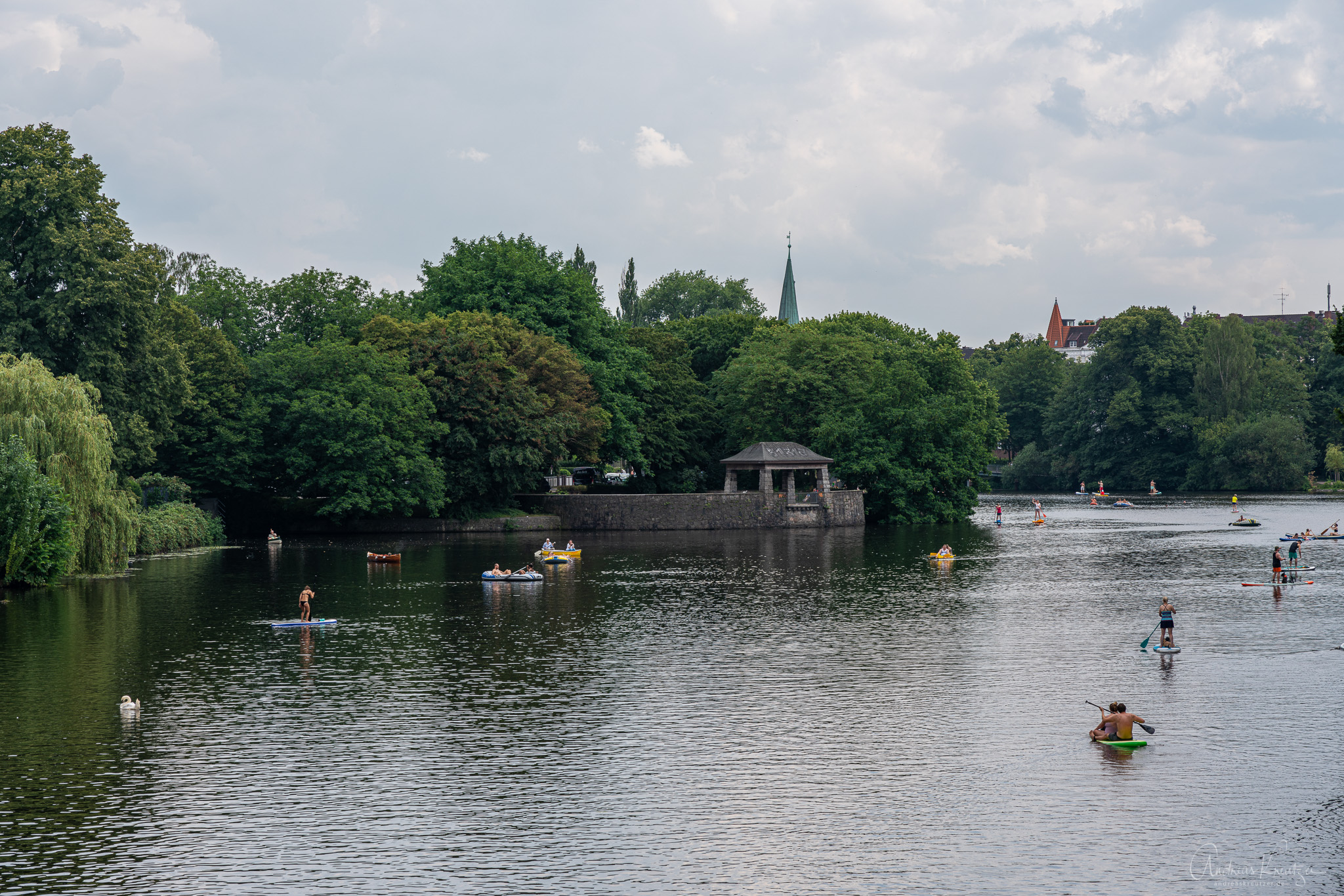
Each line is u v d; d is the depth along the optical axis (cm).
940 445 14900
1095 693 4522
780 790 3412
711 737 3950
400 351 12631
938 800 3316
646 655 5334
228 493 11894
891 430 14562
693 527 13625
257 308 14062
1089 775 3519
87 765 3662
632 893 2727
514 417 12506
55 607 6769
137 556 9819
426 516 12888
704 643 5625
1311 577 8300
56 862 2909
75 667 5062
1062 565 9206
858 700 4438
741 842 3022
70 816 3219
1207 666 5012
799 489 15400
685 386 15838
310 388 11825
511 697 4516
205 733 4009
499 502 13475
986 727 4044
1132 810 3228
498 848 2991
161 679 4841
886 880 2795
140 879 2809
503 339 13250
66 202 9125
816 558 9912
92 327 9094
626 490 15975
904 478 14325
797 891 2736
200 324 12200
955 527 14138
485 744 3881
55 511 7344
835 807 3266
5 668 5041
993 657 5241
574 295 14700
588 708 4334
